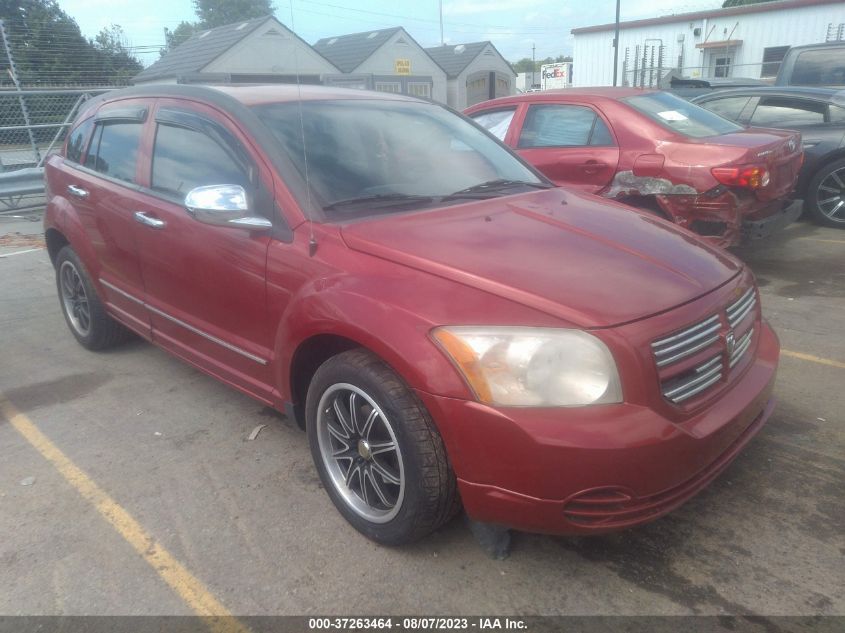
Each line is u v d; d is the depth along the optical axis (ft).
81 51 88.89
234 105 10.94
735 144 17.44
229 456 11.19
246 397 13.32
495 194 11.12
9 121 47.93
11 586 8.39
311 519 9.53
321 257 9.08
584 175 19.24
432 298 7.93
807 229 25.76
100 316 14.90
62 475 10.75
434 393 7.55
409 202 10.34
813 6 77.41
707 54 85.61
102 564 8.73
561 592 8.13
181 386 13.87
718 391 8.35
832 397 12.62
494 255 8.54
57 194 15.17
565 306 7.55
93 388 13.87
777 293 18.60
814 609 7.79
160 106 12.51
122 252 13.00
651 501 7.54
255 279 9.94
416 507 8.09
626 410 7.30
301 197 9.75
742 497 9.80
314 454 9.64
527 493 7.36
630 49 91.09
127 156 13.07
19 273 23.06
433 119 12.77
